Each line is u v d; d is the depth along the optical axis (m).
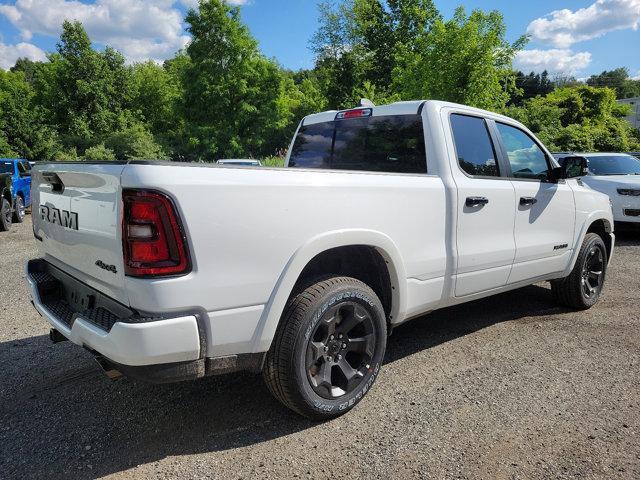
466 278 3.63
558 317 4.74
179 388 3.26
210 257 2.26
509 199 3.90
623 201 9.07
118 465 2.44
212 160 35.31
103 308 2.49
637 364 3.61
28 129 28.48
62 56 40.25
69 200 2.66
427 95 16.56
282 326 2.60
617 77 118.12
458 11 15.78
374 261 3.12
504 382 3.32
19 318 4.75
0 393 3.20
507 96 16.73
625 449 2.54
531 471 2.37
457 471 2.37
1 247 9.11
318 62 37.44
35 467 2.42
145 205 2.12
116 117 40.94
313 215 2.62
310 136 4.49
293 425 2.79
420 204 3.21
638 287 5.88
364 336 2.96
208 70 35.00
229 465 2.43
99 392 3.21
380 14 40.69
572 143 27.38
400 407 2.99
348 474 2.35
